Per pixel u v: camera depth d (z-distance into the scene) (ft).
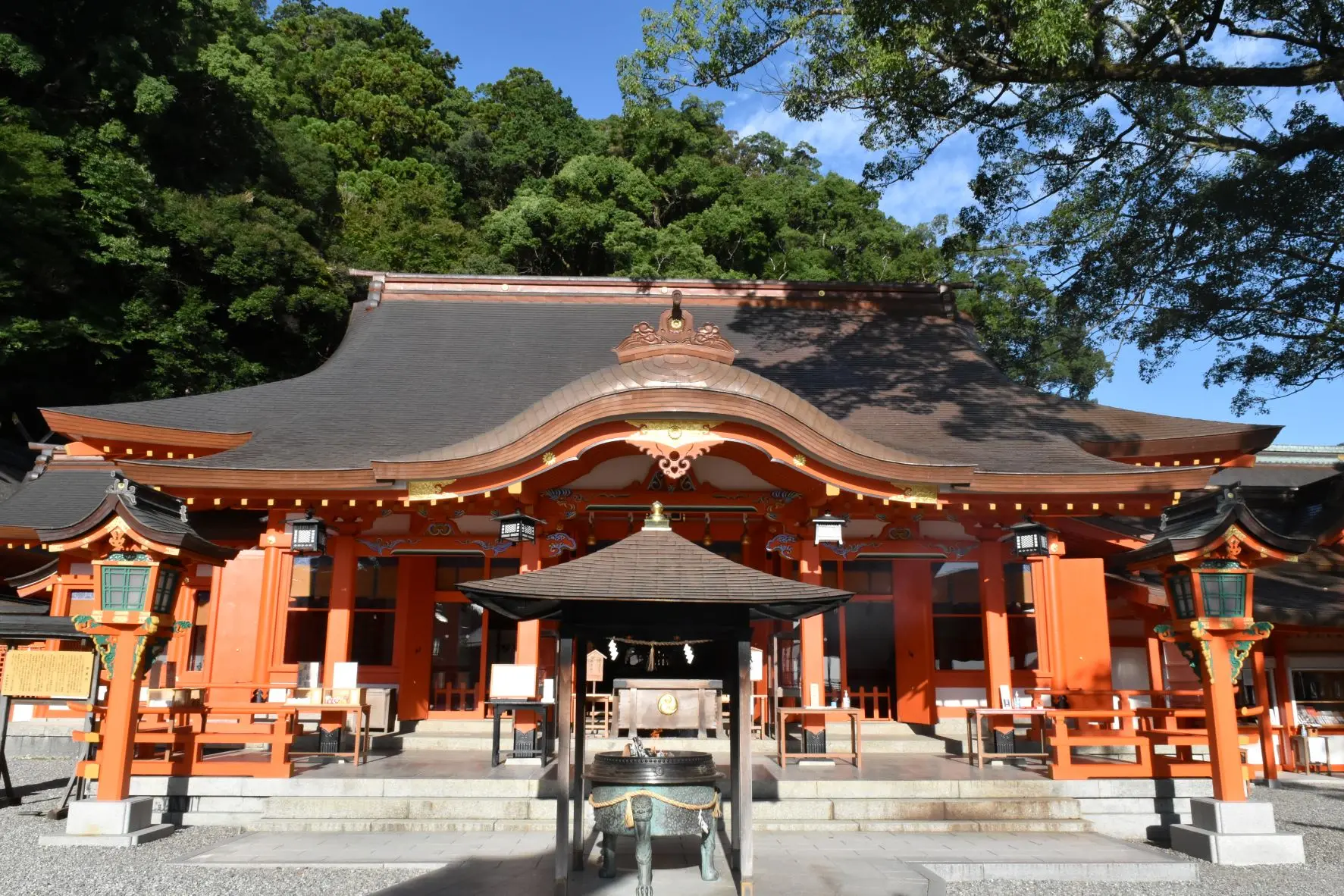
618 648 28.99
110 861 25.96
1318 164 46.52
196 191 126.21
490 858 25.89
